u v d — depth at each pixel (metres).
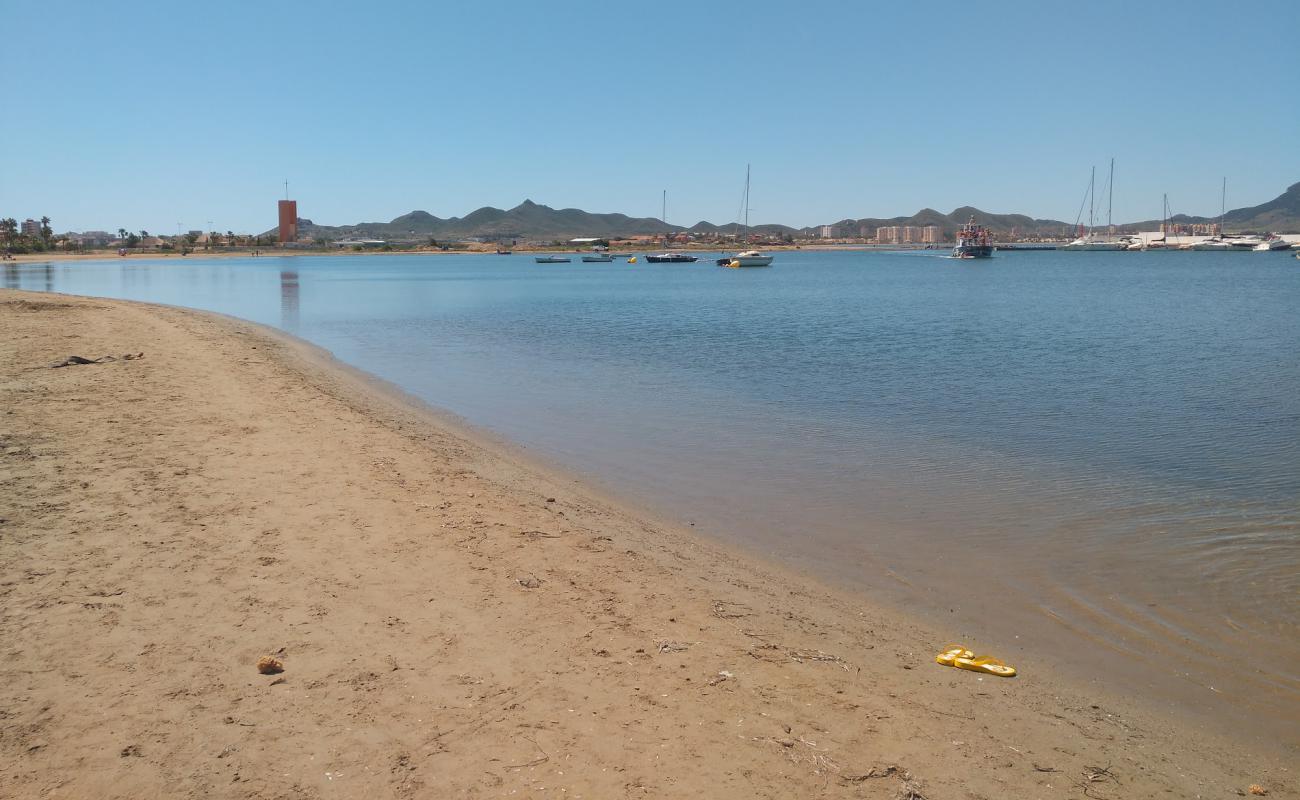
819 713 6.21
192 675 6.17
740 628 7.75
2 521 9.22
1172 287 81.56
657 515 11.59
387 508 10.59
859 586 9.20
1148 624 8.33
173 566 8.22
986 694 6.81
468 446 15.33
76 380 18.78
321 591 7.85
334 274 125.25
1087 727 6.38
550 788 5.06
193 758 5.16
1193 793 5.55
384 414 18.00
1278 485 13.32
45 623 6.88
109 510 9.77
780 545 10.47
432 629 7.21
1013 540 10.71
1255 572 9.64
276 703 5.85
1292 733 6.45
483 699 6.08
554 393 22.12
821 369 27.09
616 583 8.67
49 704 5.69
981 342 35.19
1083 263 164.38
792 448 15.80
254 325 39.78
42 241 199.75
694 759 5.46
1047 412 19.58
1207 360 29.20
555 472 13.77
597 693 6.27
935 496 12.66
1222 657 7.67
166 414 15.46
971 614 8.52
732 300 66.44
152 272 118.38
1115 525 11.31
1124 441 16.52
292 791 4.89
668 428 17.59
